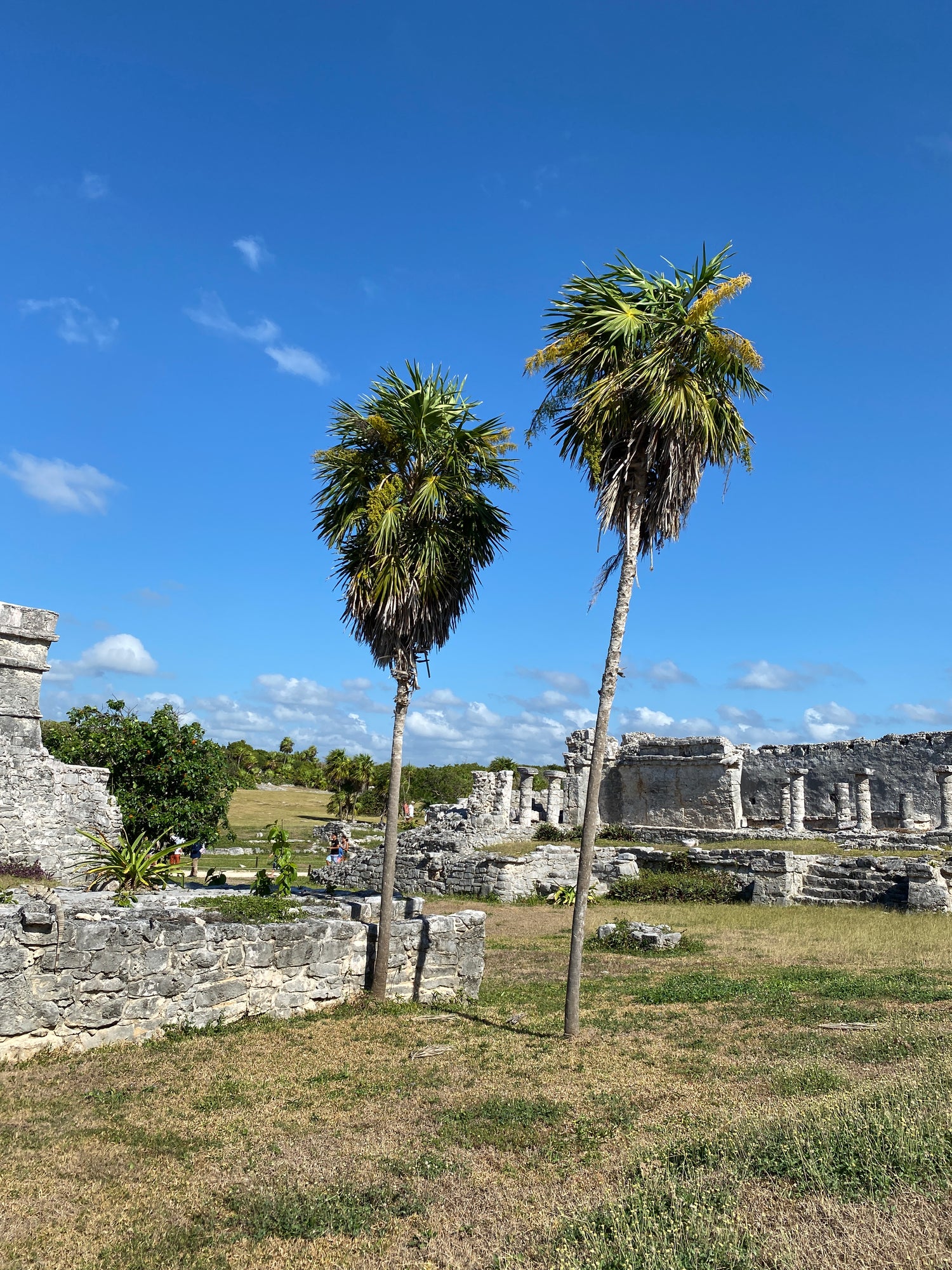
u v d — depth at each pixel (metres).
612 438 12.60
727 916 25.75
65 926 10.64
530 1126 8.66
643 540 13.05
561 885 32.59
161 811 29.28
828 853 31.19
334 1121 8.90
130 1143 8.23
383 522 13.81
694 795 43.38
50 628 24.78
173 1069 10.37
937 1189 5.94
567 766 48.19
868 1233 5.43
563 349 12.53
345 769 65.62
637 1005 14.53
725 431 12.62
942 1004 13.37
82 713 30.47
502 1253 5.95
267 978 12.82
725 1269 5.16
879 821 41.22
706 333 12.05
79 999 10.70
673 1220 5.86
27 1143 8.12
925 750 40.09
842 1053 10.74
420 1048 11.51
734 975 16.88
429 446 14.27
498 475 15.05
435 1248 6.19
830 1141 6.88
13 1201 6.99
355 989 14.05
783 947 20.06
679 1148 7.46
